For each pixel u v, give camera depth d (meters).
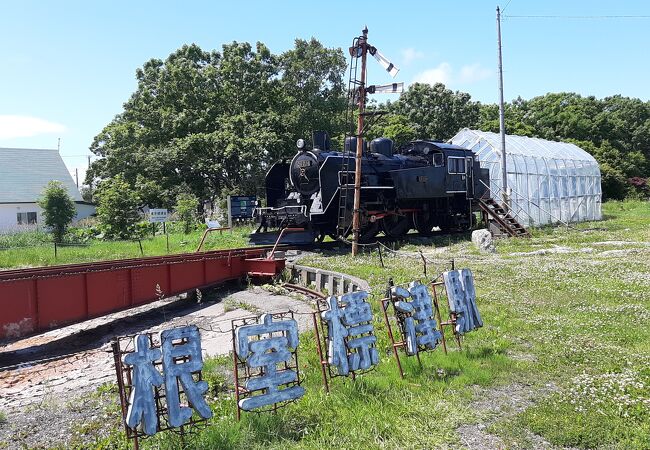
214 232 25.97
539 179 28.50
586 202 32.78
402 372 6.57
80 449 5.38
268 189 20.44
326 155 19.02
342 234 18.38
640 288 10.84
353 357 6.17
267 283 14.83
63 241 25.48
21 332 10.43
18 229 34.47
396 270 13.58
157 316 13.24
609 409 5.45
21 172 41.38
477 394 6.06
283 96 39.94
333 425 5.29
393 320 9.21
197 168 36.88
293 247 17.97
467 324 7.62
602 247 18.05
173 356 5.00
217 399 6.30
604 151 60.59
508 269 13.73
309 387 6.34
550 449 4.82
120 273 12.05
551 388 6.21
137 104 41.62
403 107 51.56
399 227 20.98
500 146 27.27
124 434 5.50
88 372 9.07
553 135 63.84
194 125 37.69
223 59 40.94
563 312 9.48
